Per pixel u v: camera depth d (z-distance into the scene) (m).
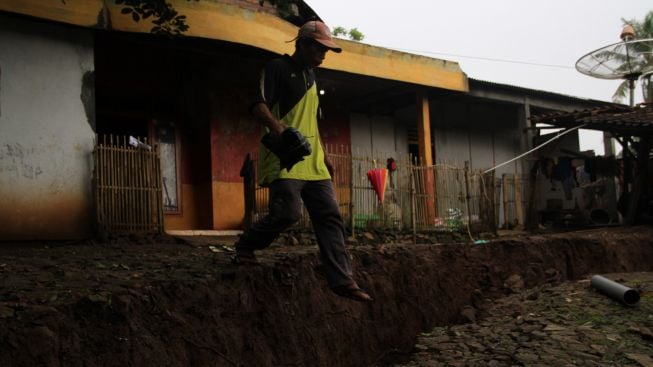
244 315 5.14
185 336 4.59
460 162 14.89
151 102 10.56
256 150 11.25
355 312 6.45
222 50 9.80
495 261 8.67
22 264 5.72
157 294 4.67
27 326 3.83
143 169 8.30
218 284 5.11
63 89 8.03
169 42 9.35
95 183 7.98
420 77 12.12
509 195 13.78
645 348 5.73
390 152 13.84
